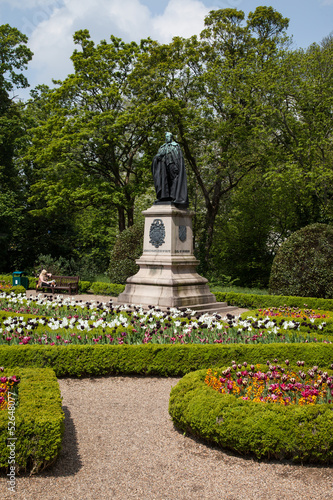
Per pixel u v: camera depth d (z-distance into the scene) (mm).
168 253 16391
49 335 9734
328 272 17531
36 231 37688
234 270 32000
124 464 5301
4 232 34625
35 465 5004
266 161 26859
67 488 4770
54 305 13273
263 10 28234
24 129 33812
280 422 5289
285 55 24438
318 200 26312
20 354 8516
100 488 4773
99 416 6832
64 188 28266
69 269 29719
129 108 28031
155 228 16750
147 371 8891
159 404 7391
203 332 10078
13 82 33625
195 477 5012
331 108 23578
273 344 9000
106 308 12242
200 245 29688
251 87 25641
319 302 16734
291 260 18406
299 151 24297
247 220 31203
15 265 37812
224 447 5621
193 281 16797
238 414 5480
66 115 28562
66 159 28594
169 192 17125
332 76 23172
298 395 6184
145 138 29297
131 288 16859
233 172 28500
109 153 29531
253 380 6492
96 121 26594
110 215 32875
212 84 26172
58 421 5121
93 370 8820
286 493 4684
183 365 8891
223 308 17547
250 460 5379
